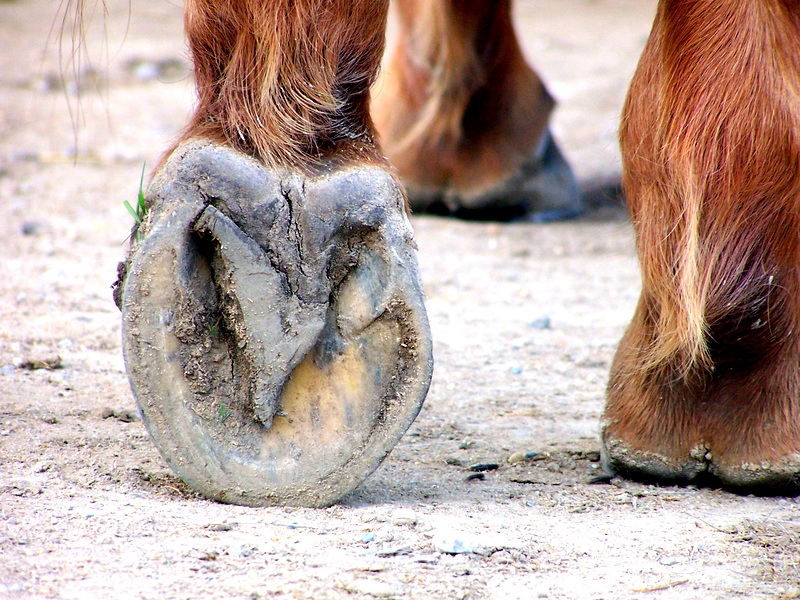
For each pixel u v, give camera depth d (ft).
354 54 12.85
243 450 13.00
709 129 13.25
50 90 51.11
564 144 45.83
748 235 13.43
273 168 12.48
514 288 28.32
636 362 15.05
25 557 11.42
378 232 12.67
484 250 31.99
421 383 12.79
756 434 14.47
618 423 15.29
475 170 34.24
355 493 14.16
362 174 12.66
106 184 37.32
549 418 18.89
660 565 12.16
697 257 13.38
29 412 16.81
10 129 44.29
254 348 12.62
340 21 12.54
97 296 24.85
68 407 17.24
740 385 14.58
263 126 12.51
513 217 35.70
